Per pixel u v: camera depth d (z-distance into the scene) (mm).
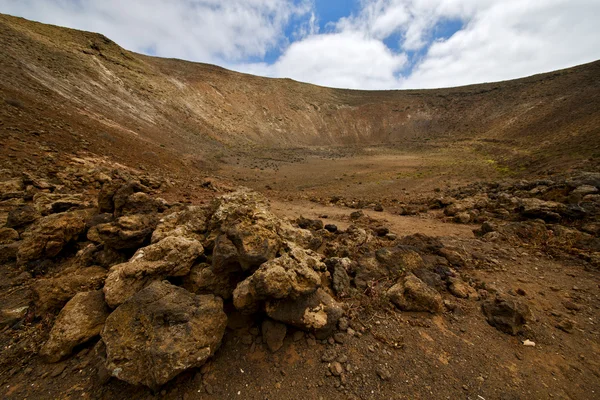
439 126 97438
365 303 4711
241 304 3732
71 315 3887
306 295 4027
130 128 33469
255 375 3432
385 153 64125
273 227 5297
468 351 3816
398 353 3768
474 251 7164
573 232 7574
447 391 3225
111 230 5535
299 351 3764
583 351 3848
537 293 5258
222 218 5609
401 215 14406
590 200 9500
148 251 4594
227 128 68812
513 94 92688
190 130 51906
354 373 3461
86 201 9367
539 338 4074
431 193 22234
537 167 24312
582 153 22672
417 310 4609
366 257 5996
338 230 9469
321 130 100000
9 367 3527
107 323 3482
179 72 84500
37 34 43438
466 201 14391
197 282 4441
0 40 32656
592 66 79125
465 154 52312
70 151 17344
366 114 111750
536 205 9562
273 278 3637
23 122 17609
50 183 11180
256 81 107688
